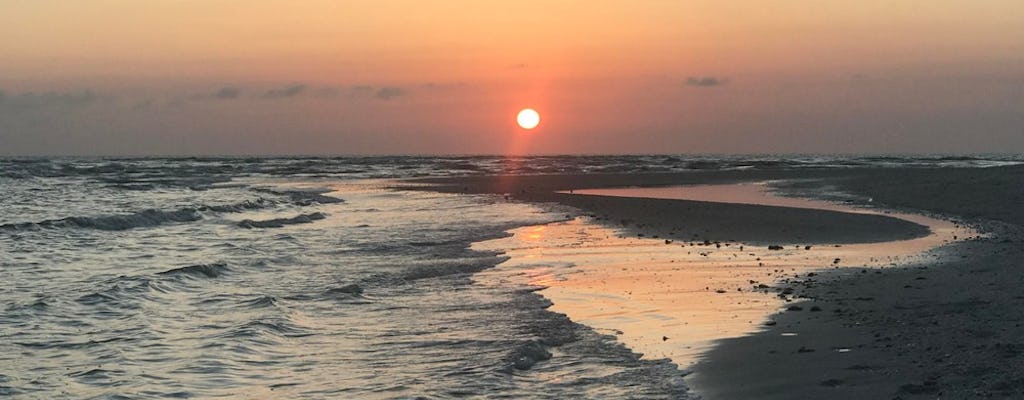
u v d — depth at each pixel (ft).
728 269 51.83
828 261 54.90
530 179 186.50
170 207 105.70
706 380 27.35
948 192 115.03
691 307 39.55
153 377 29.27
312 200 120.98
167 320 38.55
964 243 63.00
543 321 37.52
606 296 43.27
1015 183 119.34
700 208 98.27
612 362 30.25
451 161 398.01
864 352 29.27
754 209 96.02
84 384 28.45
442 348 32.89
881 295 40.57
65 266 57.57
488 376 28.63
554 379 28.32
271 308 40.91
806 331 33.35
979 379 25.11
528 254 60.80
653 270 51.98
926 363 27.27
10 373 29.73
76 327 37.27
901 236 69.15
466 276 51.03
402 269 54.19
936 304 37.45
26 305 41.50
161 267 56.75
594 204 107.96
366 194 137.59
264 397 26.96
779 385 26.14
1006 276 45.27
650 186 156.35
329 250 64.59
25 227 79.15
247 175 225.76
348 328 36.63
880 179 156.15
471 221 87.66
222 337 34.65
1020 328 31.60
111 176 212.64
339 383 28.32
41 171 231.71
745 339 32.60
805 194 128.36
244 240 72.49
